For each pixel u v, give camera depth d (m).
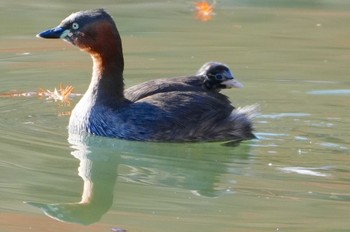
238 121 14.23
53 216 10.96
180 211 11.12
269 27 20.45
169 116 14.01
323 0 22.75
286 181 12.23
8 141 13.79
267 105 15.57
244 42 19.25
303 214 10.99
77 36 14.50
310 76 17.03
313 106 15.53
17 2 22.23
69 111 15.52
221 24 20.70
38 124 14.75
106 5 22.22
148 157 13.45
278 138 14.09
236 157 13.41
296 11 21.94
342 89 16.34
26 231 10.45
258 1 22.70
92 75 15.80
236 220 10.80
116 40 14.37
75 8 21.72
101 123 14.20
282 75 17.11
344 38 19.55
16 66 17.72
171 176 12.61
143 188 12.07
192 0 22.92
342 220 10.79
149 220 10.81
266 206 11.27
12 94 16.19
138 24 20.58
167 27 20.42
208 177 12.48
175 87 14.65
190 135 14.00
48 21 20.44
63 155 13.28
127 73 17.03
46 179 12.26
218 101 14.40
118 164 13.09
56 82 16.84
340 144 13.76
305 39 19.47
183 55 18.27
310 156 13.26
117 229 10.50
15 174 12.39
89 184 12.10
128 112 14.14
